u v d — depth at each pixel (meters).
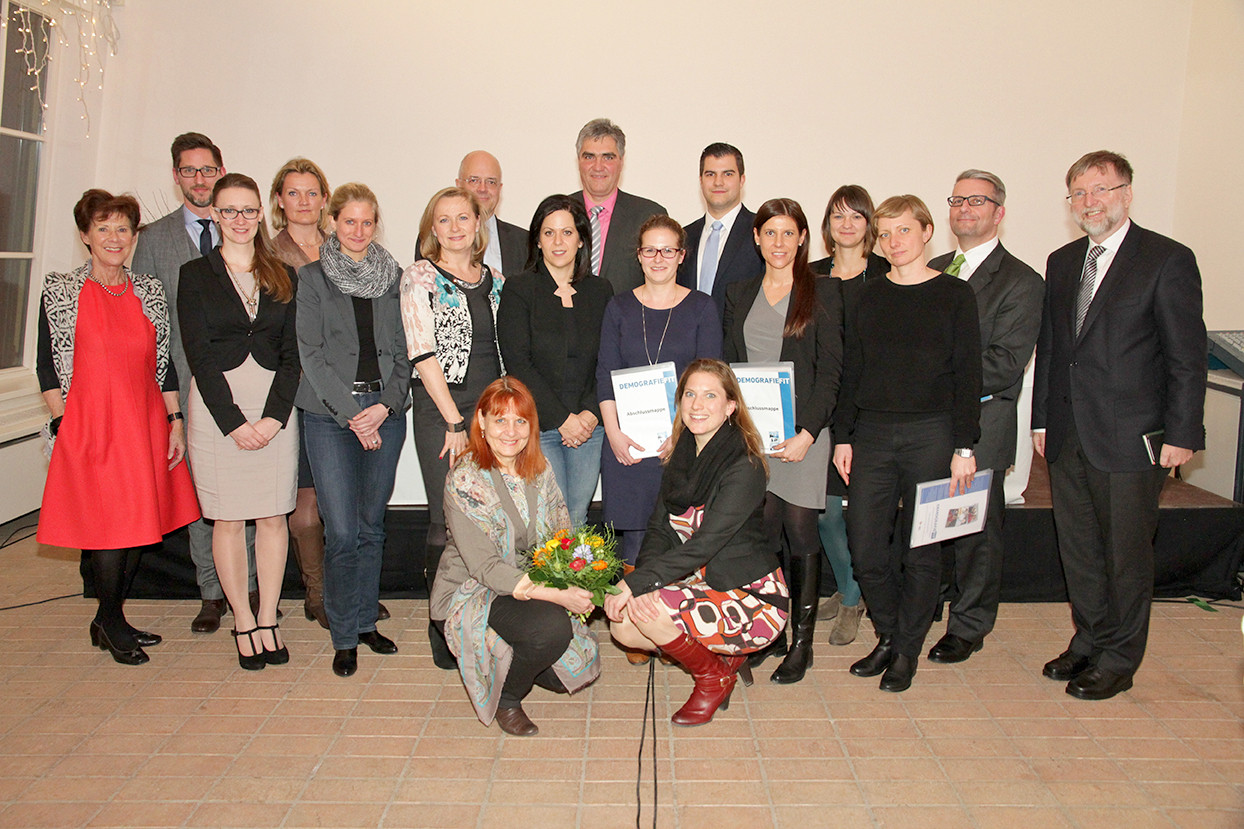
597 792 2.43
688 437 2.88
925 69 4.93
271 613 3.25
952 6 4.88
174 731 2.75
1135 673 3.16
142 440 3.14
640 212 3.81
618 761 2.60
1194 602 3.93
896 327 2.98
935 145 4.98
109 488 3.10
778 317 3.16
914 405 2.95
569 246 3.14
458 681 3.16
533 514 2.85
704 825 2.28
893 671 3.08
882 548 3.10
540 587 2.65
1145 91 4.93
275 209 3.53
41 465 5.08
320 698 3.00
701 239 3.88
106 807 2.34
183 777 2.48
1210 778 2.50
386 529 3.96
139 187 5.01
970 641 3.33
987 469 3.11
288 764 2.57
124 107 4.96
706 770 2.55
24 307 5.11
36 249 5.06
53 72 4.88
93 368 3.07
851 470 3.11
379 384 3.19
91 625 3.40
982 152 4.98
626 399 3.09
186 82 4.94
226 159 4.98
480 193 3.81
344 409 3.07
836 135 4.98
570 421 3.18
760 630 2.77
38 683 3.08
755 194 5.06
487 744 2.70
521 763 2.59
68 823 2.27
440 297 3.08
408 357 3.09
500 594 2.72
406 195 5.03
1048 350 3.18
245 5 4.88
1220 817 2.31
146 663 3.26
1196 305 2.82
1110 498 2.96
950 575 3.92
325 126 4.97
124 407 3.11
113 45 4.90
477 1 4.90
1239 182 4.52
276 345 3.13
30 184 4.99
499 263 3.85
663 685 3.14
